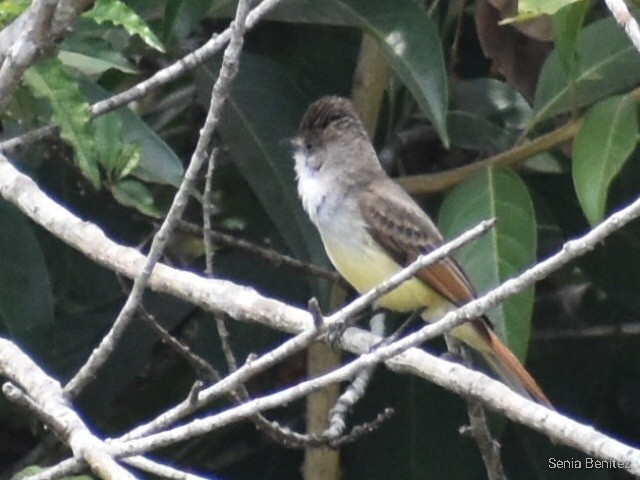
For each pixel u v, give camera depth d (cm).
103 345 722
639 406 1179
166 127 1182
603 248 1119
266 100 1055
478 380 702
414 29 974
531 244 966
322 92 1174
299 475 1182
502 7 1045
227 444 1191
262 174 1037
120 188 937
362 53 1130
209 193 912
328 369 1073
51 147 1068
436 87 962
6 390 675
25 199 836
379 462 1107
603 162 931
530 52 1089
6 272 966
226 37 883
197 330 1134
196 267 1152
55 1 805
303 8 1009
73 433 675
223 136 1040
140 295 723
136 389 1177
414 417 1109
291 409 1188
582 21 959
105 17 850
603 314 1191
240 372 685
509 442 1145
